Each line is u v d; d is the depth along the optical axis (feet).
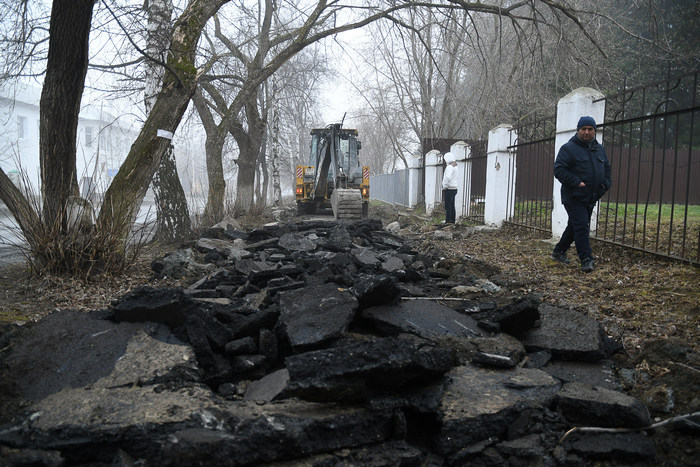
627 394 10.71
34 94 95.66
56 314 12.11
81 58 20.04
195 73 24.14
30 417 8.53
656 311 14.70
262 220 53.42
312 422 8.27
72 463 7.91
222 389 10.44
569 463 8.60
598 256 22.70
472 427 8.90
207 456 7.38
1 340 11.00
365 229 31.09
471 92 67.82
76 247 19.84
